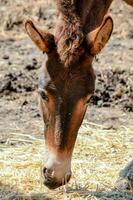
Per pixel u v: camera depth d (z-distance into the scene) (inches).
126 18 890.7
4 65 737.6
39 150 574.9
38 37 468.4
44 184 473.1
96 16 495.2
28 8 898.1
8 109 657.0
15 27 869.8
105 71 717.9
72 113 458.9
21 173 531.8
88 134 606.5
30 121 633.6
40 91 468.8
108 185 516.4
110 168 542.3
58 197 498.3
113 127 623.5
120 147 582.9
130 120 641.0
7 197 500.1
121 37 852.6
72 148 466.9
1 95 683.4
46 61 469.4
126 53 796.6
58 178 460.8
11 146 584.7
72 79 460.4
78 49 462.6
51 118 462.3
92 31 475.5
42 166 501.4
